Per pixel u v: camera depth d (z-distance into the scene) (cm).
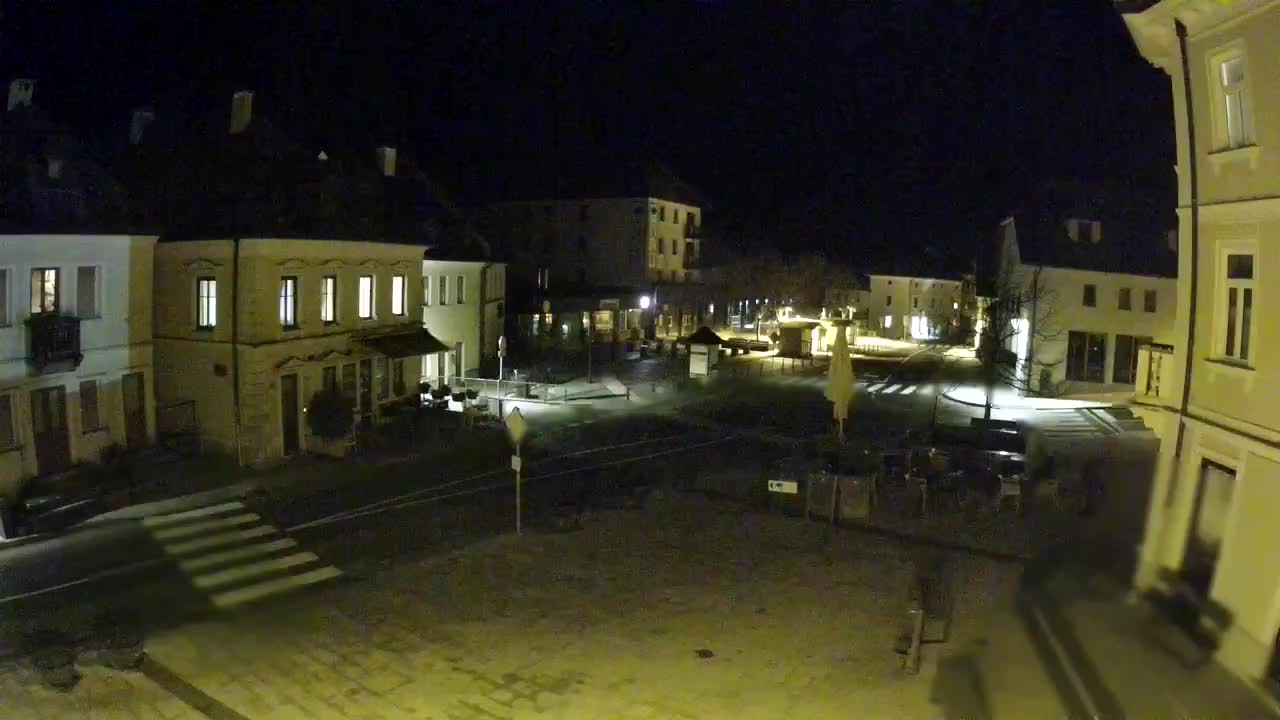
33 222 2147
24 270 2139
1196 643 1275
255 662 1266
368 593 1560
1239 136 1358
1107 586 1520
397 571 1677
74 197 2312
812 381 4844
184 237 2592
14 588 1576
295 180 2859
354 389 2930
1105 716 1051
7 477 2070
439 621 1425
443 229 4147
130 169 2905
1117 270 4294
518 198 6812
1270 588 1178
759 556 1752
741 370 5181
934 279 8875
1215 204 1371
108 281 2356
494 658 1279
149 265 2475
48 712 1084
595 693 1168
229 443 2580
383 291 3062
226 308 2561
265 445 2564
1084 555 1661
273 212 2625
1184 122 1478
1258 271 1273
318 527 1969
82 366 2277
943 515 2014
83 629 1389
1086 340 4328
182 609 1486
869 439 3133
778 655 1283
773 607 1476
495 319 4428
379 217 3183
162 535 1894
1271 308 1238
